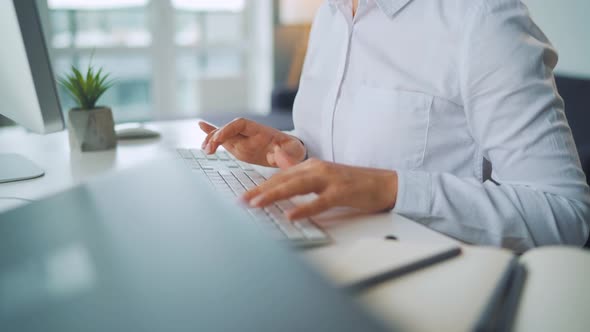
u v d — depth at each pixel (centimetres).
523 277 37
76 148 102
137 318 23
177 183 40
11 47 76
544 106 62
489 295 34
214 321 23
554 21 236
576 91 217
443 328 30
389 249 42
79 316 24
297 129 107
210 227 31
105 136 102
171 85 402
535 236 56
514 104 63
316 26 108
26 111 81
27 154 100
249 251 28
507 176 65
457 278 37
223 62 425
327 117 96
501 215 56
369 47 89
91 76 103
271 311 23
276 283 25
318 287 24
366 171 58
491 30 66
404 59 83
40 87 77
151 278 26
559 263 37
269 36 412
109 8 365
